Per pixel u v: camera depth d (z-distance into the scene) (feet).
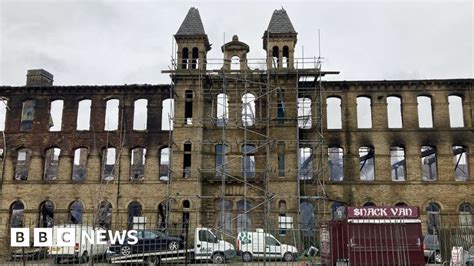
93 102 135.13
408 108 130.11
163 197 127.44
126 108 134.31
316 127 126.11
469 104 129.18
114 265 73.05
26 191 130.11
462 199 124.26
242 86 126.93
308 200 126.21
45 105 135.74
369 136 129.29
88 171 130.72
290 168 120.57
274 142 122.01
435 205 126.93
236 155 123.54
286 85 125.39
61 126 134.00
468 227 70.64
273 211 117.80
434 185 125.49
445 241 71.05
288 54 127.03
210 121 125.70
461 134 127.65
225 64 127.95
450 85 130.11
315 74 124.98
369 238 64.08
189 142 122.83
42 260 75.51
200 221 118.73
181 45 128.47
